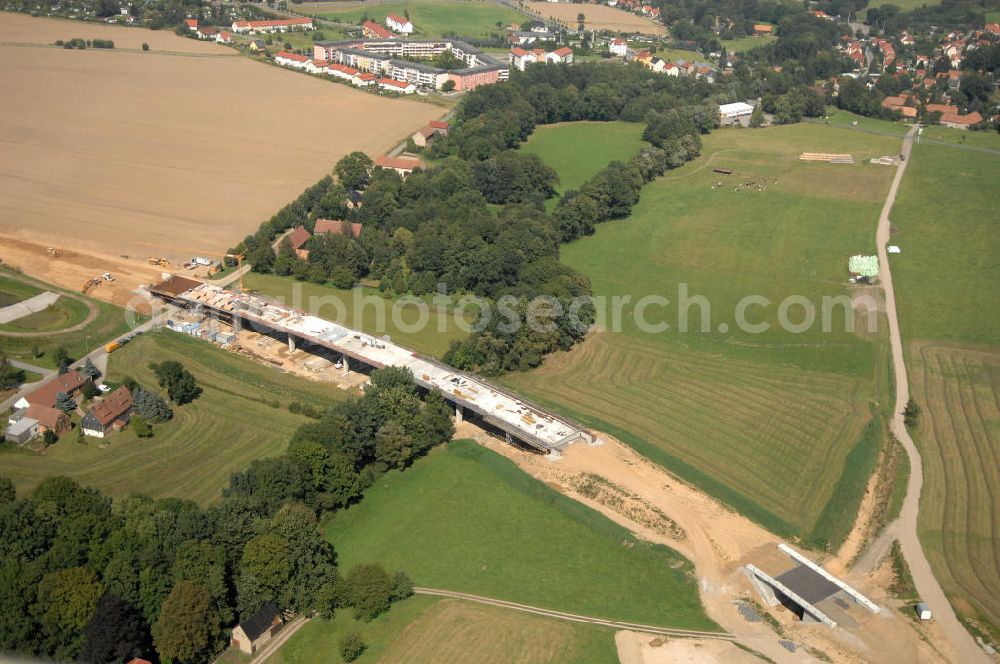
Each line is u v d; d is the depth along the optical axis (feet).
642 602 582.76
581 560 619.67
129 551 548.72
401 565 610.24
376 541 634.02
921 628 560.20
